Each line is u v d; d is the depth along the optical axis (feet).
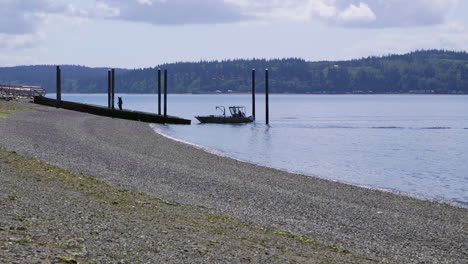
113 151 140.77
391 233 72.49
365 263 53.62
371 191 112.37
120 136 190.90
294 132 295.69
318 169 158.51
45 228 48.91
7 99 310.04
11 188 68.90
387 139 268.00
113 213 61.93
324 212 83.71
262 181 112.88
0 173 80.43
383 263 54.95
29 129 173.06
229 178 112.47
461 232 76.79
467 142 257.55
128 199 74.43
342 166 168.86
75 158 117.80
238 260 47.01
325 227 72.43
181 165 126.82
